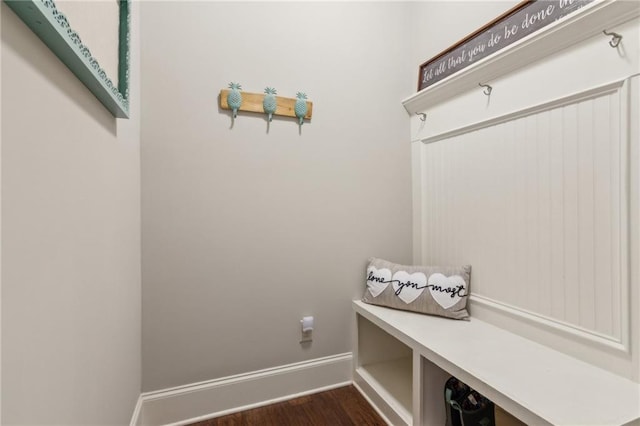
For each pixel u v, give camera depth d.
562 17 1.16
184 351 1.48
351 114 1.83
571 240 1.14
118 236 1.02
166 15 1.45
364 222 1.86
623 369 0.99
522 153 1.31
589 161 1.08
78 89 0.68
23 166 0.47
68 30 0.53
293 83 1.68
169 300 1.45
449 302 1.53
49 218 0.55
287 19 1.67
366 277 1.86
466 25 1.61
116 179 1.00
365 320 1.84
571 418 0.82
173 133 1.46
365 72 1.87
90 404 0.76
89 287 0.75
